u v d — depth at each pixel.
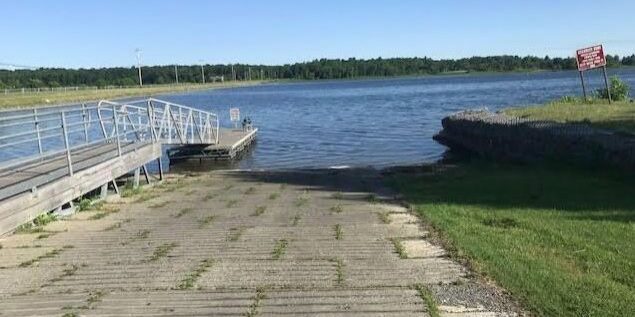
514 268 5.63
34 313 4.69
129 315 4.59
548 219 8.23
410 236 7.39
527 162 16.45
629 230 7.39
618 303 4.66
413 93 85.06
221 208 10.58
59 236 7.92
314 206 10.45
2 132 27.61
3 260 6.57
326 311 4.59
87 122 15.18
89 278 5.71
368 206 10.16
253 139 30.67
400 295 4.94
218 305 4.79
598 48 24.14
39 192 8.86
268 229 8.18
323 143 28.44
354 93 95.56
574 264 5.84
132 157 13.77
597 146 13.20
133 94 97.44
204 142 23.56
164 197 12.31
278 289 5.18
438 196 10.91
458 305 4.68
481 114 24.69
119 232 8.19
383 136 30.38
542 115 20.59
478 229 7.59
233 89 149.62
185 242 7.35
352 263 6.04
